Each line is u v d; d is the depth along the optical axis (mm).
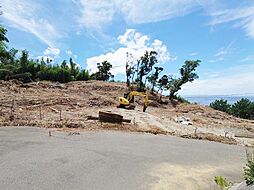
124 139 15484
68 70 55500
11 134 14633
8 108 22594
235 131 24266
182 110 37281
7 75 45844
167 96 52000
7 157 10312
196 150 14055
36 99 27281
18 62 52000
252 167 8055
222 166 11328
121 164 10398
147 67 49531
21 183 7949
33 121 18484
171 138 17406
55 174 8797
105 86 46969
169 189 8359
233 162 12125
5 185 7762
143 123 22422
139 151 12742
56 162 10016
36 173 8789
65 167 9531
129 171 9656
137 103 40562
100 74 65938
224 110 50562
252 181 7727
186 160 11797
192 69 49219
